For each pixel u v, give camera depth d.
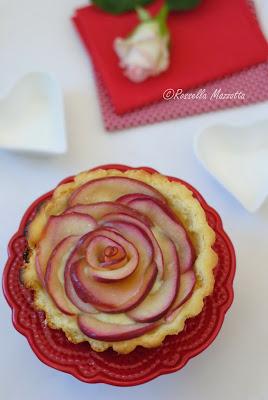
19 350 0.43
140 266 0.37
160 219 0.39
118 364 0.40
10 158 0.49
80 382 0.42
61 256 0.38
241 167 0.48
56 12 0.55
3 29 0.54
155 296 0.37
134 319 0.37
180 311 0.38
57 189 0.42
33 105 0.50
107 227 0.38
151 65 0.50
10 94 0.50
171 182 0.42
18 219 0.47
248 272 0.45
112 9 0.54
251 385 0.42
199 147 0.48
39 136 0.49
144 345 0.38
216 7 0.54
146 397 0.42
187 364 0.43
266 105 0.51
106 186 0.41
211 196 0.48
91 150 0.50
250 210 0.46
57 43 0.54
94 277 0.37
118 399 0.42
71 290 0.37
